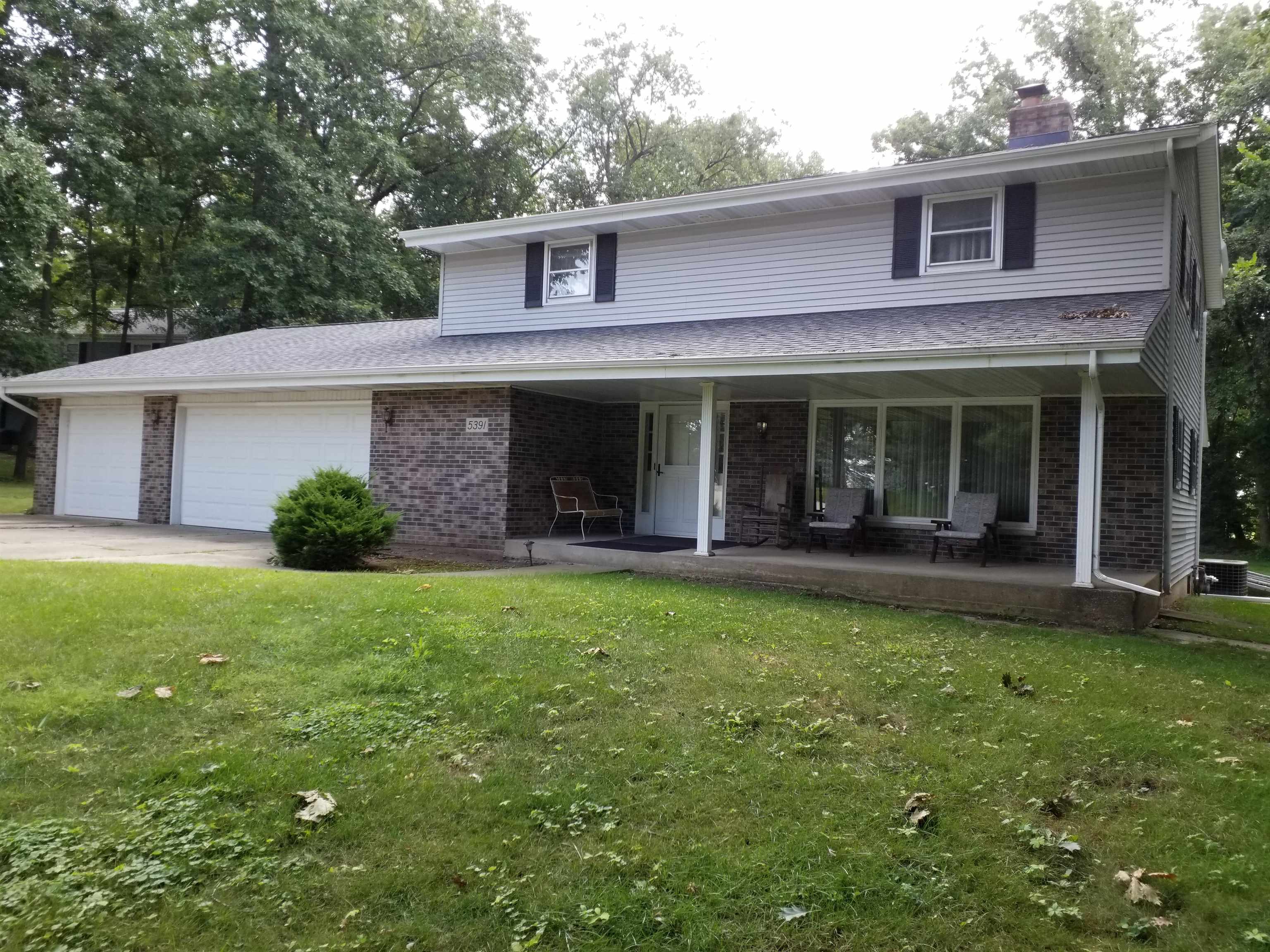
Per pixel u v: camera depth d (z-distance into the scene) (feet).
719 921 10.22
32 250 74.08
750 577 36.06
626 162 129.39
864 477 42.98
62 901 10.15
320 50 93.97
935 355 29.58
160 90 84.02
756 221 44.16
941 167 37.63
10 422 119.55
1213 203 43.80
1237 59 88.74
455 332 53.42
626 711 16.78
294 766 13.87
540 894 10.68
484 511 43.86
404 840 11.93
